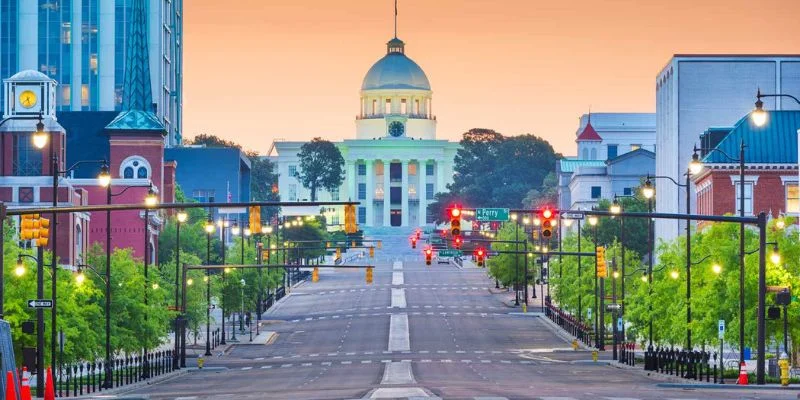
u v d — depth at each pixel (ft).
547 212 401.49
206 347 630.33
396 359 563.07
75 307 425.69
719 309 442.09
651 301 503.61
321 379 440.04
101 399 350.43
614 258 625.41
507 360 553.23
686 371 426.10
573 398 314.55
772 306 393.29
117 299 485.56
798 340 432.25
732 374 417.49
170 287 582.76
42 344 364.38
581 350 620.08
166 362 508.94
